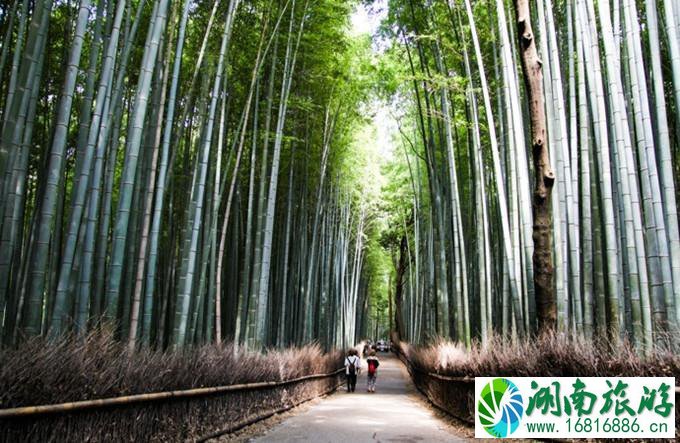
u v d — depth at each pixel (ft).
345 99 39.55
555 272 19.25
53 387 8.96
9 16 18.89
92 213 15.01
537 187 16.21
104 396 10.68
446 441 17.94
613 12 19.36
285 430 20.54
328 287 49.26
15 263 20.26
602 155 17.01
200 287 23.39
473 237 34.53
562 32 23.98
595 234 20.11
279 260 37.88
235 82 30.04
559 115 19.36
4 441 7.79
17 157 13.56
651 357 11.82
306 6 29.94
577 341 14.94
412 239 75.31
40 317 12.49
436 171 35.65
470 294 34.47
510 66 21.91
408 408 29.81
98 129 14.60
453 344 29.48
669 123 24.11
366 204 63.41
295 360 30.07
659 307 14.43
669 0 14.70
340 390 44.86
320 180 39.65
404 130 55.47
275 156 28.53
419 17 31.94
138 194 21.21
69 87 12.98
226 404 18.79
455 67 31.86
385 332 202.39
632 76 15.85
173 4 20.70
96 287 17.30
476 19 29.14
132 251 20.21
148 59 16.06
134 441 11.93
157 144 18.48
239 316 27.43
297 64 33.55
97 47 16.02
